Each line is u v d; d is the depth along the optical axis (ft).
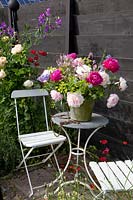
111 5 11.29
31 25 15.21
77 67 9.62
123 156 11.62
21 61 12.42
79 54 12.82
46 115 12.18
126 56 10.94
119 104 11.44
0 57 12.03
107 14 11.47
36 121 12.98
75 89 9.45
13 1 16.01
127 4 10.75
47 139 10.79
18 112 12.60
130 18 10.63
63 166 12.20
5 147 11.89
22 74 12.53
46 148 13.12
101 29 11.76
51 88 10.39
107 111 11.96
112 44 11.37
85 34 12.46
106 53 11.64
